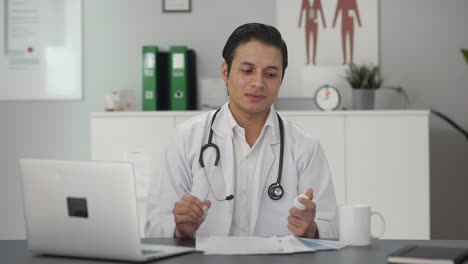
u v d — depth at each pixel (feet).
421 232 11.94
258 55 6.89
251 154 7.43
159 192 7.38
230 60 7.09
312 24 13.17
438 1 13.06
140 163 12.23
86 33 13.61
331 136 12.03
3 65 13.67
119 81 13.56
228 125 7.43
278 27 13.23
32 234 5.52
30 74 13.67
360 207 5.86
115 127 12.30
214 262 5.01
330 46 13.15
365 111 11.98
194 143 7.47
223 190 7.30
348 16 13.14
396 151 11.98
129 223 5.07
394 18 13.12
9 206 13.78
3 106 13.74
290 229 6.25
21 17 13.65
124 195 5.07
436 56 13.08
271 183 7.32
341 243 5.81
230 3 13.33
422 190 11.94
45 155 13.71
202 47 13.38
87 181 5.20
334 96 12.51
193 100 13.10
